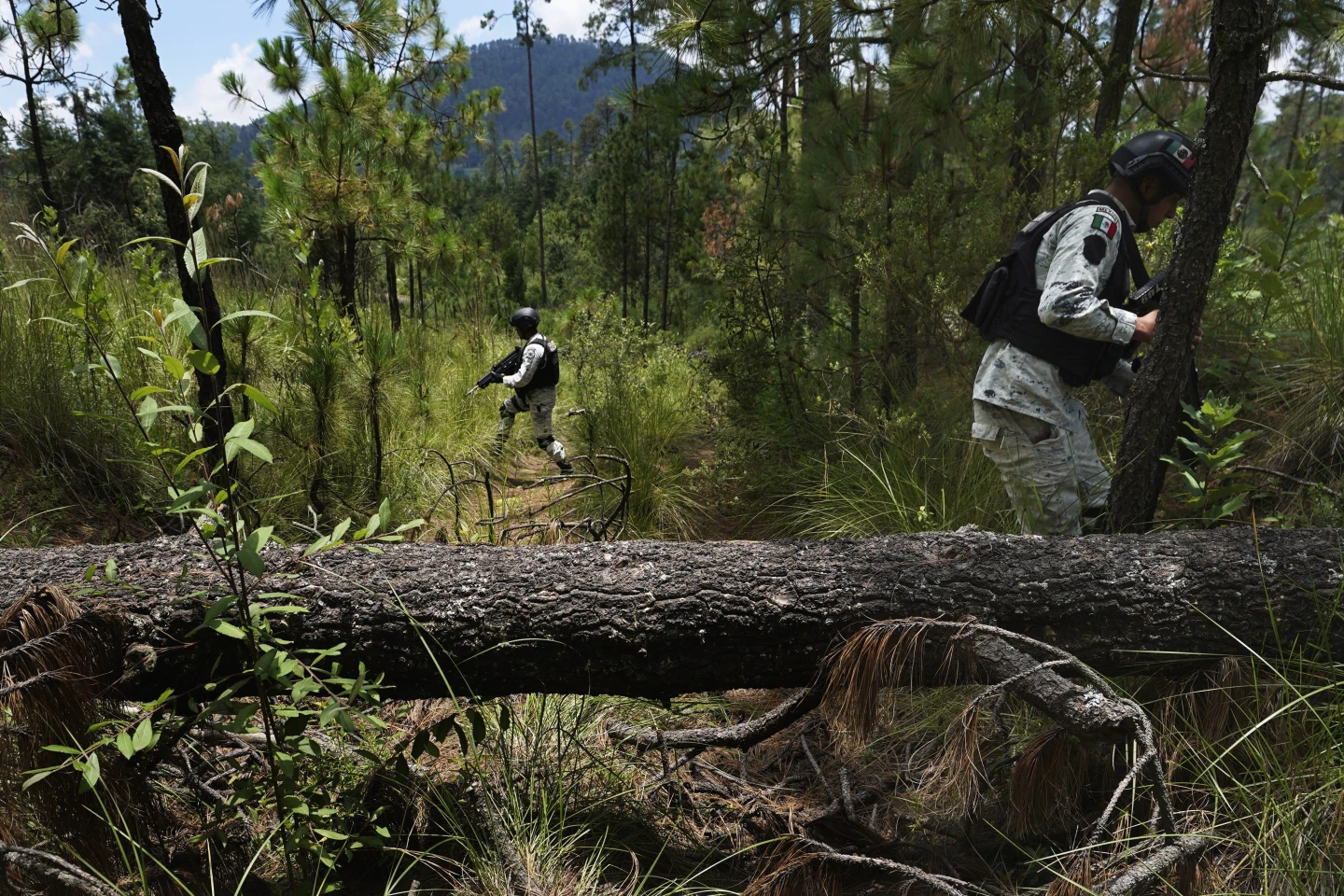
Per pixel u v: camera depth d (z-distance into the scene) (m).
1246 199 5.05
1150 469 2.72
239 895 1.78
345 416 4.38
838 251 5.16
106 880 1.70
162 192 3.23
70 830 1.81
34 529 3.54
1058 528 3.00
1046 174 4.42
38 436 3.90
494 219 18.70
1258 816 1.86
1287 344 3.89
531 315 5.94
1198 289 2.53
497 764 2.38
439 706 2.60
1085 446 3.03
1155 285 2.88
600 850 2.11
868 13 5.20
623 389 6.45
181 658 2.01
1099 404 4.22
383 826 2.11
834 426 5.14
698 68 5.60
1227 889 1.72
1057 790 2.00
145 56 3.11
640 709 2.75
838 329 5.43
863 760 2.49
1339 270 3.98
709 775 2.48
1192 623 2.08
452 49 8.82
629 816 2.30
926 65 4.92
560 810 2.23
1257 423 3.62
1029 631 2.10
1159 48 5.52
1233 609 2.08
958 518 3.71
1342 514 2.77
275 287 5.43
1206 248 2.49
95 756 1.58
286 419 4.22
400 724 2.53
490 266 11.84
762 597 2.12
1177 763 2.04
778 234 5.38
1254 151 7.56
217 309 3.40
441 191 12.30
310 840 1.76
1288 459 3.40
